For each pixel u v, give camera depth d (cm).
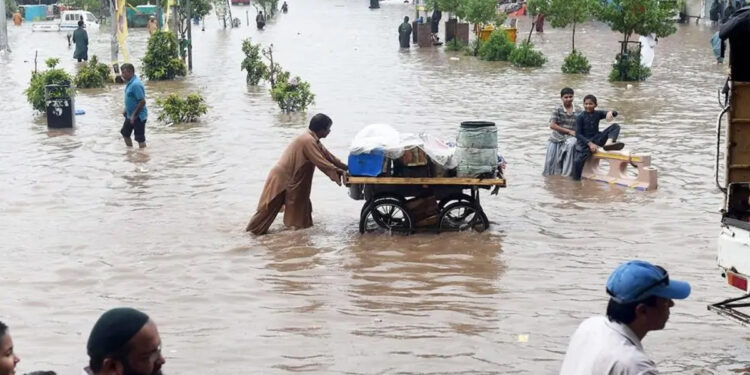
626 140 1808
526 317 884
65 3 6500
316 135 1196
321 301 934
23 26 5925
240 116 2170
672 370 761
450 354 796
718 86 2656
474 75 3022
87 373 376
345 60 3562
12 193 1402
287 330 855
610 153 1445
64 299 941
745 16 775
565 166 1501
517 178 1495
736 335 841
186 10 3247
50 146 1800
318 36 4794
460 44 3966
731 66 805
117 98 2541
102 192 1410
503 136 1864
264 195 1180
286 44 4325
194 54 3850
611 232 1173
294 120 2097
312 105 2317
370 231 1188
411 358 787
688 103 2316
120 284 988
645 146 1742
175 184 1462
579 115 1478
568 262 1054
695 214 1252
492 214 1271
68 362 779
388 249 1112
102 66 2867
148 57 2959
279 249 1115
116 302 934
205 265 1052
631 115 2127
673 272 1011
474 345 815
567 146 1493
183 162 1634
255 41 4497
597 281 988
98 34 5075
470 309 906
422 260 1068
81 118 2169
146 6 5588
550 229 1191
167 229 1200
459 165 1154
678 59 3447
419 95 2512
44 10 6550
